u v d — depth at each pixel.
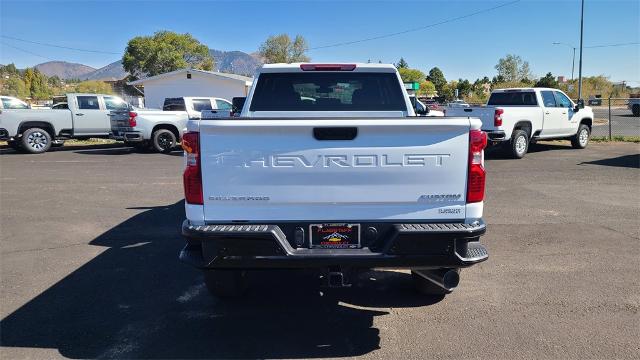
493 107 14.03
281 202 3.60
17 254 6.00
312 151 3.54
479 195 3.65
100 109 18.22
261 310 4.45
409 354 3.65
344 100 5.43
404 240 3.55
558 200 8.75
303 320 4.24
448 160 3.58
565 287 4.88
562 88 62.97
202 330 4.06
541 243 6.29
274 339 3.91
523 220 7.40
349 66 5.27
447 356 3.61
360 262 3.57
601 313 4.30
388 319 4.24
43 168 13.20
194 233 3.54
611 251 5.97
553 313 4.31
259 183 3.58
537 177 11.18
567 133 16.28
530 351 3.67
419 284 4.66
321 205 3.62
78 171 12.63
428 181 3.60
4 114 16.34
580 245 6.21
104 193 9.67
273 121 3.50
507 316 4.26
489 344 3.78
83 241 6.52
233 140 3.54
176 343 3.84
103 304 4.56
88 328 4.09
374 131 3.53
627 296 4.66
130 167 13.40
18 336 3.95
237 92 36.31
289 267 3.62
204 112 6.44
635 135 22.00
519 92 15.67
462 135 3.57
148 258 5.84
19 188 10.22
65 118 17.45
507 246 6.16
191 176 3.60
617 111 49.31
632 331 3.97
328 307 4.50
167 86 36.97
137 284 5.05
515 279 5.10
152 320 4.24
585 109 16.98
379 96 5.42
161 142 17.11
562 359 3.56
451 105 17.06
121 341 3.88
